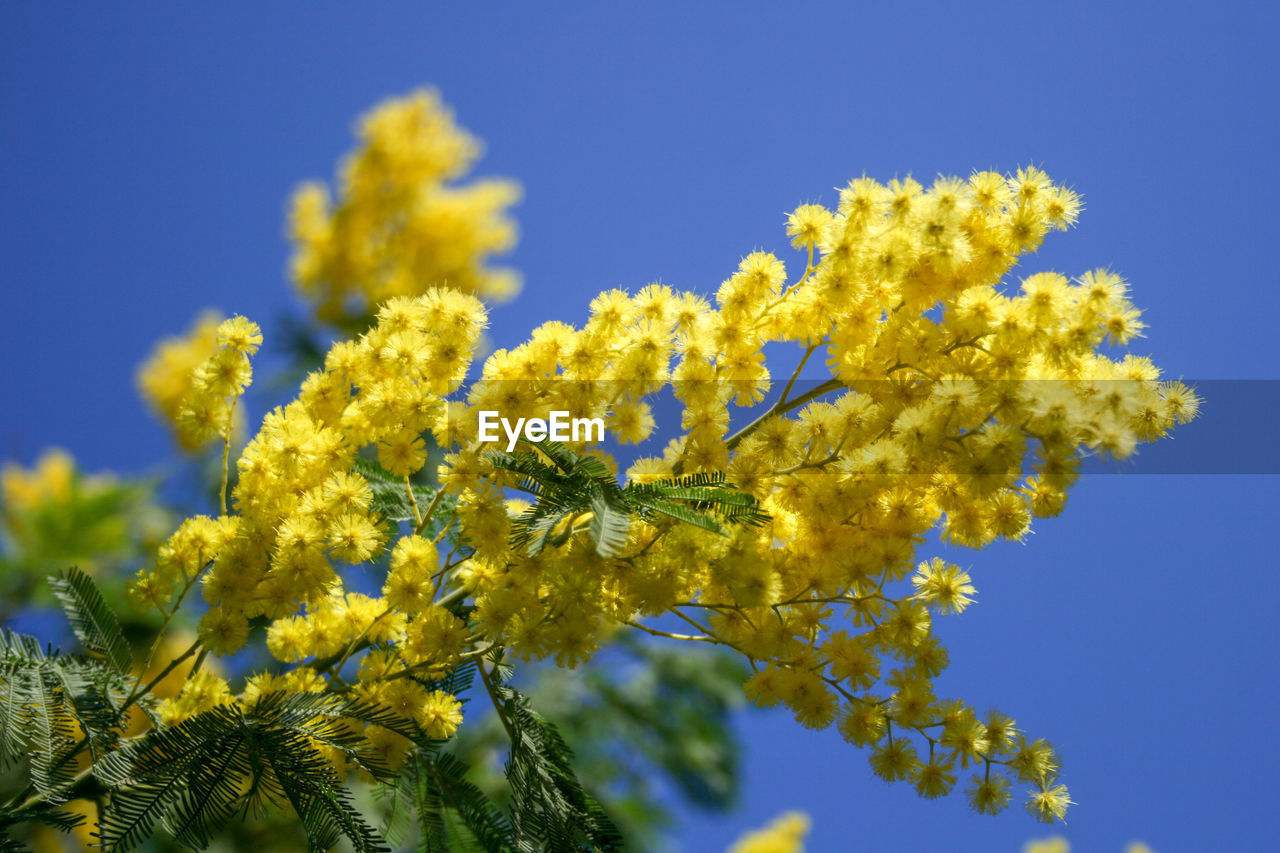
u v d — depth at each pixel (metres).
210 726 0.43
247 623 0.45
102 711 0.43
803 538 0.46
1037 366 0.46
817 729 0.46
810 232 0.46
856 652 0.45
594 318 0.46
